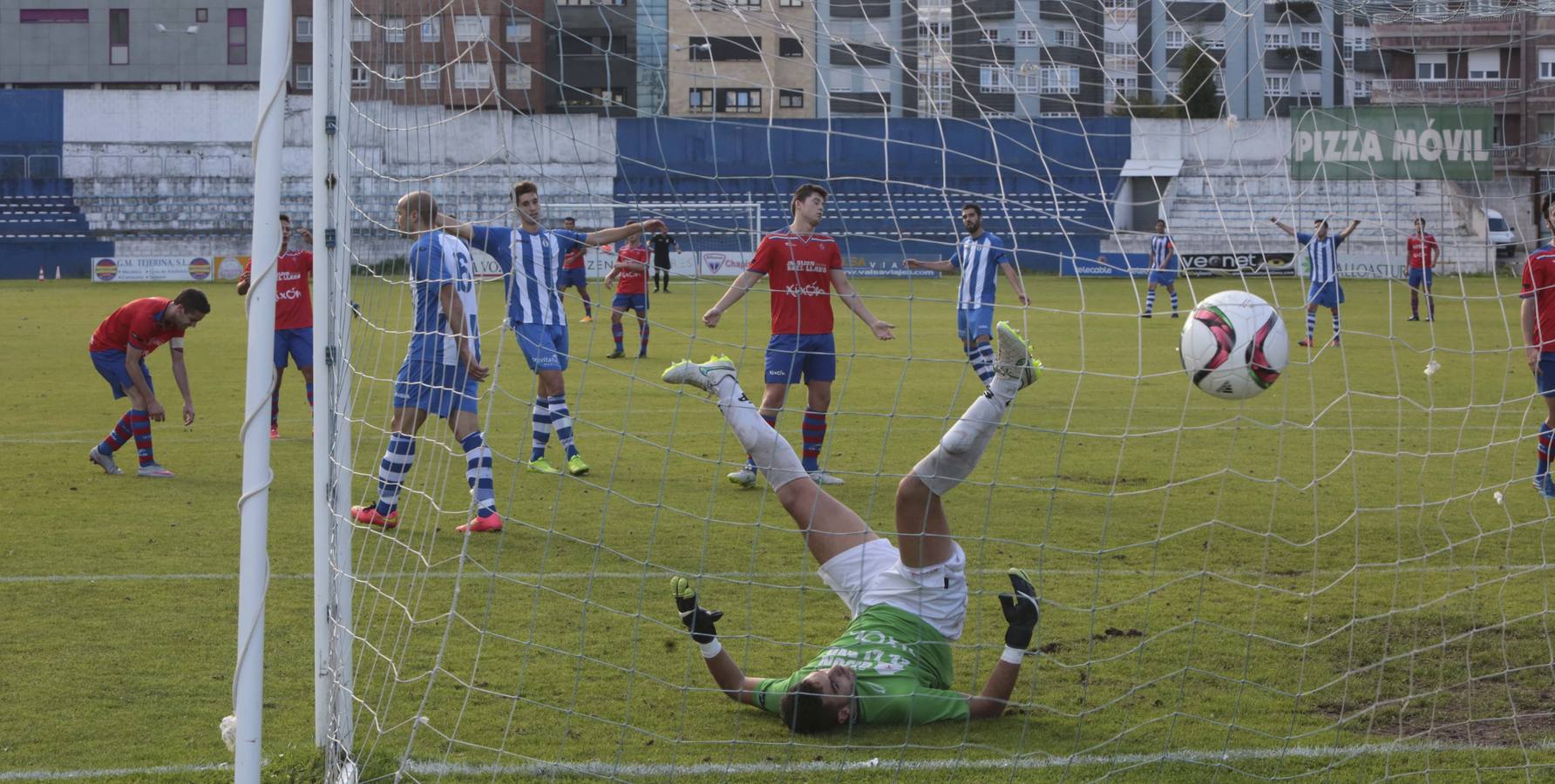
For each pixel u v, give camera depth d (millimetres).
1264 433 15625
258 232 4977
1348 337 27281
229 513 10922
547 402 12617
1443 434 15586
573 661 7039
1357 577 8961
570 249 12844
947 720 6160
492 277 8445
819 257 11898
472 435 10125
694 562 9180
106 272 58250
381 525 10148
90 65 77250
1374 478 12664
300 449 14500
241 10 77562
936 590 6297
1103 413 17312
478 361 9688
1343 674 6941
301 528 10320
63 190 64062
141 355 12562
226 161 64750
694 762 5688
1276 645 7438
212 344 27906
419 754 5746
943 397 18766
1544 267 11586
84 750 5793
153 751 5785
